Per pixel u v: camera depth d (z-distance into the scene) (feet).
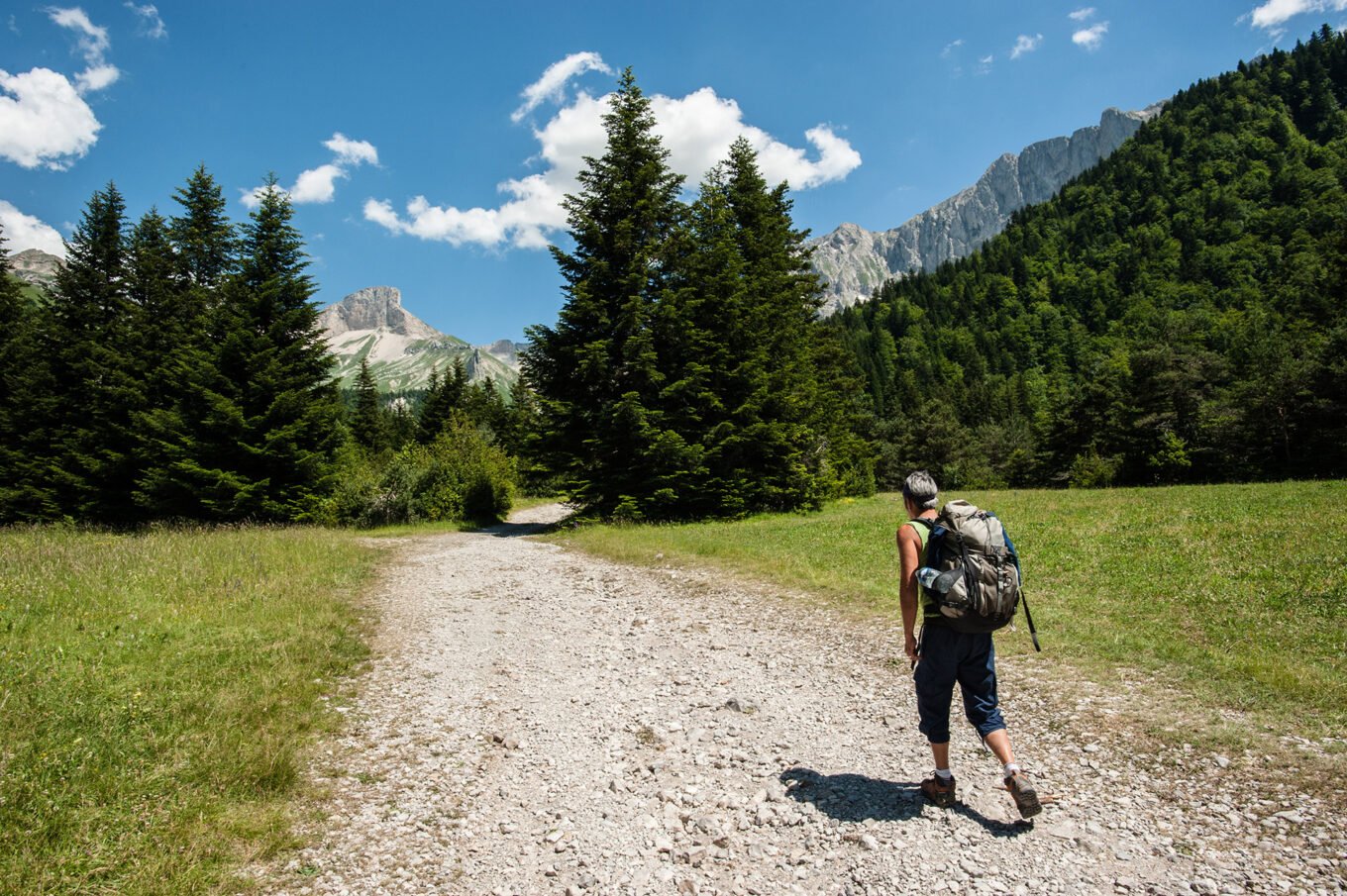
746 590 36.32
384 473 97.81
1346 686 17.11
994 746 12.57
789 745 17.33
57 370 99.25
